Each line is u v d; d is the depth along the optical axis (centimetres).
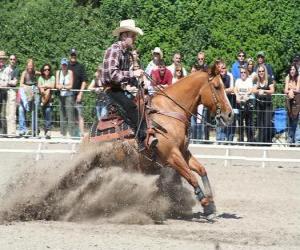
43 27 2666
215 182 1598
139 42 2598
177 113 1223
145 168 1215
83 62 2550
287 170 1794
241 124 1858
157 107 1223
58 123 1872
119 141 1198
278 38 2609
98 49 2592
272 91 1875
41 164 1304
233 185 1566
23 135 1894
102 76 1198
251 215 1265
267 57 2580
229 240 1038
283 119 1859
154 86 1345
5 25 2702
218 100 1238
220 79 1245
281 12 2650
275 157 1911
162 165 1209
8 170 1659
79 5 2869
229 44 2597
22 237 1012
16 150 1869
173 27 2627
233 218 1234
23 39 2650
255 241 1038
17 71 2111
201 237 1055
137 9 2677
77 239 1005
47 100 1875
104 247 955
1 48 2647
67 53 2609
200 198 1209
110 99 1205
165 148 1199
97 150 1207
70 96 1859
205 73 1249
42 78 1952
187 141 1233
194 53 2572
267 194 1473
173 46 2594
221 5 2666
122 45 1195
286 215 1267
